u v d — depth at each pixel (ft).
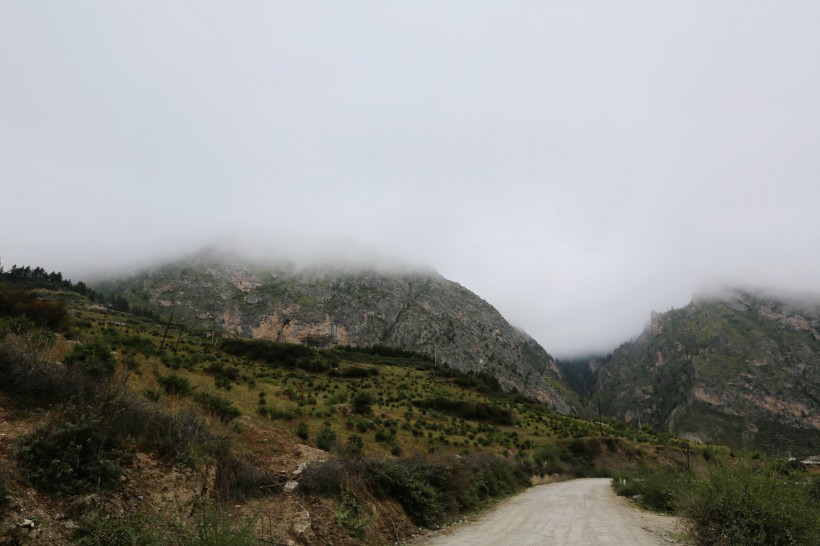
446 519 60.70
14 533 20.70
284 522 35.24
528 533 52.24
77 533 22.84
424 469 66.54
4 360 31.68
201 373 129.49
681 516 40.75
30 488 23.63
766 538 33.65
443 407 287.48
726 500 35.78
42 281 483.51
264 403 105.29
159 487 29.45
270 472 42.68
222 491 34.71
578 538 48.32
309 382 240.12
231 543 24.35
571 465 223.30
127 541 23.57
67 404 29.76
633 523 61.31
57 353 46.62
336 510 41.75
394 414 207.31
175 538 26.11
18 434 26.37
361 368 376.27
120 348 122.21
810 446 632.79
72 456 26.27
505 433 256.73
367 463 53.72
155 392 51.57
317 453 50.93
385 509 49.88
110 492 26.63
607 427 378.12
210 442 36.73
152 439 33.06
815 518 32.78
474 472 92.27
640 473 122.42
